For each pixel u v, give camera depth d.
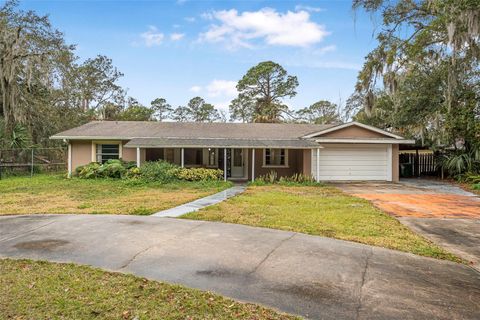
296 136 17.59
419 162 20.34
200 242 5.52
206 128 18.97
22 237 5.77
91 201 9.79
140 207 8.69
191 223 6.89
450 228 6.94
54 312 3.13
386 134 16.94
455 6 11.45
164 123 19.84
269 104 36.84
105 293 3.56
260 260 4.70
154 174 14.18
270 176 15.82
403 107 18.67
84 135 16.06
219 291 3.67
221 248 5.21
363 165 17.09
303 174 16.55
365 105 14.84
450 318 3.14
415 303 3.44
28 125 19.69
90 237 5.76
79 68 34.06
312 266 4.48
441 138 17.31
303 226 6.73
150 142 15.35
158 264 4.50
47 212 8.09
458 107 16.45
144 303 3.35
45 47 20.06
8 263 4.46
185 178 14.58
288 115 38.91
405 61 14.66
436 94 17.55
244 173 17.94
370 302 3.45
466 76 15.98
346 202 9.81
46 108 21.36
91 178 15.12
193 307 3.28
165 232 6.13
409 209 9.08
